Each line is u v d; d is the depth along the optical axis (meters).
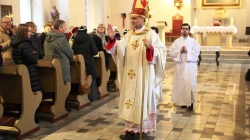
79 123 5.14
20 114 4.64
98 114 5.66
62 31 5.51
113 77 7.81
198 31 14.56
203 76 9.93
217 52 12.35
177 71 6.00
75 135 4.58
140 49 4.20
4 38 5.53
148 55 3.99
